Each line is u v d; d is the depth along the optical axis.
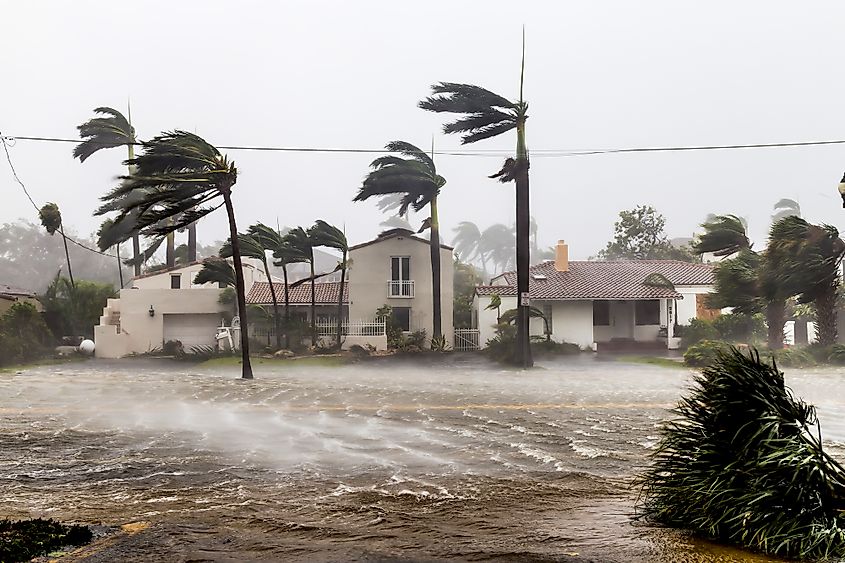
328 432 16.39
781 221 35.56
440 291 50.50
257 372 37.78
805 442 7.40
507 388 27.31
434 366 41.22
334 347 47.72
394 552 7.10
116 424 17.84
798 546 6.77
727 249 39.62
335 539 7.73
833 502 7.16
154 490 10.65
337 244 48.50
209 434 16.16
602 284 50.94
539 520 8.53
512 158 39.41
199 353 47.03
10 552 6.88
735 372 7.96
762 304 36.53
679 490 7.92
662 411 19.98
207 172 31.73
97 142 60.62
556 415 19.28
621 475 11.57
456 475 11.62
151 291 51.69
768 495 7.09
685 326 49.03
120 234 62.78
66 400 23.72
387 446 14.47
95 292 56.91
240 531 8.09
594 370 36.12
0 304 51.59
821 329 36.12
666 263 55.91
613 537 7.52
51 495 10.36
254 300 52.53
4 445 14.80
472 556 6.92
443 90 39.84
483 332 50.59
